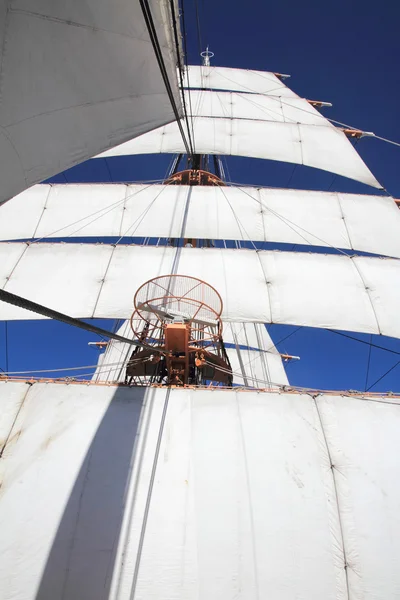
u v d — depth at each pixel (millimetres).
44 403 6723
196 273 10484
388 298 10211
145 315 8531
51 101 2746
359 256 11359
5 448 6055
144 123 3787
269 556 5176
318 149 16812
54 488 5609
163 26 3148
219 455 6141
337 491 5914
